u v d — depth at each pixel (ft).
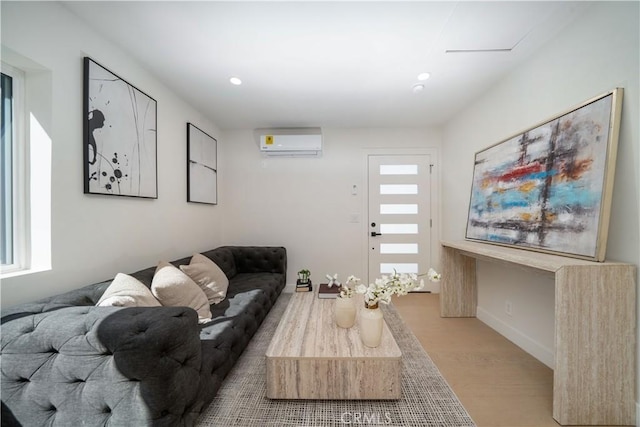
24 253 4.55
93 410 3.17
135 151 6.53
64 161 4.85
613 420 4.23
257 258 10.93
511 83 7.20
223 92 8.39
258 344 6.97
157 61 6.65
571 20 5.29
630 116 4.29
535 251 5.77
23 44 4.22
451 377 5.62
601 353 4.23
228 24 5.33
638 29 4.18
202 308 5.85
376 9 4.98
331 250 12.09
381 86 8.05
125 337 3.06
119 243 6.12
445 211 11.45
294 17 5.15
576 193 4.89
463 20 5.27
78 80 5.12
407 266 12.02
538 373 5.77
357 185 12.05
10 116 4.48
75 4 4.78
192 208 9.53
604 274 4.21
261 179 12.18
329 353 4.68
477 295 9.01
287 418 4.40
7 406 3.27
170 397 3.21
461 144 9.98
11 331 3.24
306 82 7.79
